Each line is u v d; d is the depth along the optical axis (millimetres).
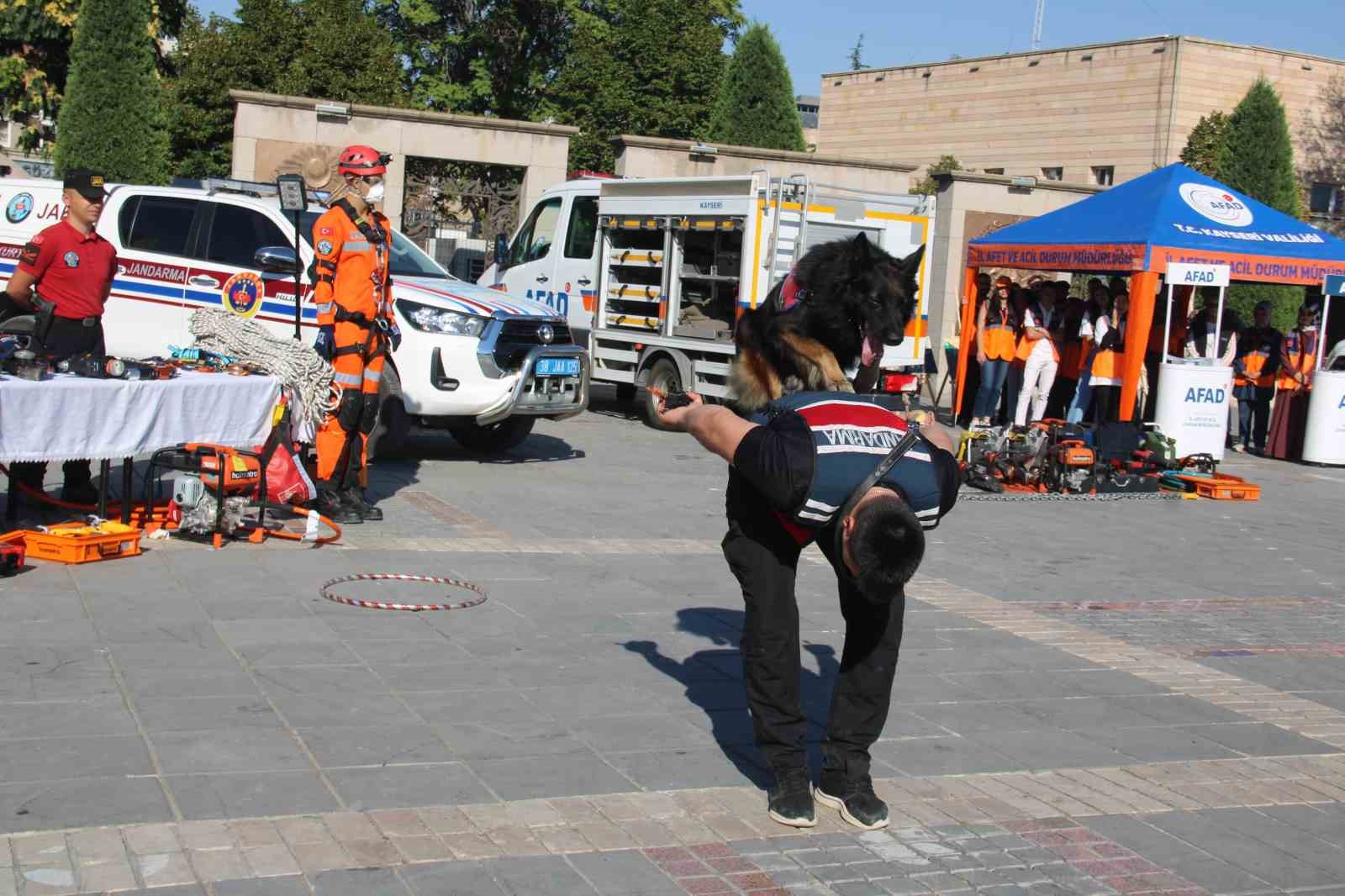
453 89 39719
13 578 6539
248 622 6094
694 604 7137
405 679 5469
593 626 6535
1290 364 17172
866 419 4047
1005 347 16219
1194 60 35812
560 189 17734
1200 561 9852
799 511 3959
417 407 10961
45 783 4141
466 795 4301
